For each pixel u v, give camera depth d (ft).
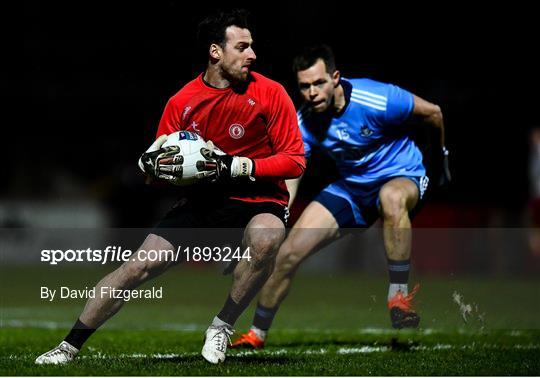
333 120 79.41
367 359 68.54
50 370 57.52
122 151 230.07
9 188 222.48
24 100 232.53
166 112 63.87
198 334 91.97
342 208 80.84
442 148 83.25
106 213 212.84
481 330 85.05
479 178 216.13
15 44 237.45
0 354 71.20
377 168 81.35
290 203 79.51
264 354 73.10
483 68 231.50
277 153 62.59
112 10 236.22
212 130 63.36
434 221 194.90
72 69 238.07
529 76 228.43
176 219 62.34
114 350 75.46
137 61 233.96
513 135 217.77
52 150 229.04
